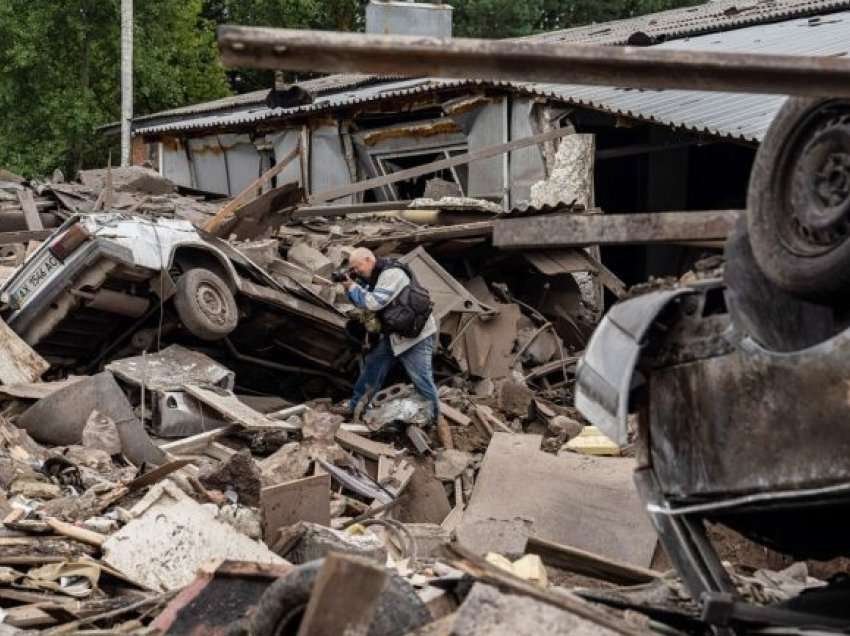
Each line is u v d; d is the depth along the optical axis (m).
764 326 4.29
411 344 11.15
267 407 11.74
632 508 8.78
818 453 3.95
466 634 3.64
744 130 13.59
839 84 3.46
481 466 9.52
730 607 4.11
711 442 4.38
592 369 4.68
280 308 12.23
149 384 10.63
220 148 23.48
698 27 19.42
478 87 17.72
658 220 4.59
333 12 38.03
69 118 31.88
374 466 10.56
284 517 7.85
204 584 4.96
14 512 7.42
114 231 11.09
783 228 4.20
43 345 11.60
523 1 35.91
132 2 30.98
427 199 15.59
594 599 4.74
